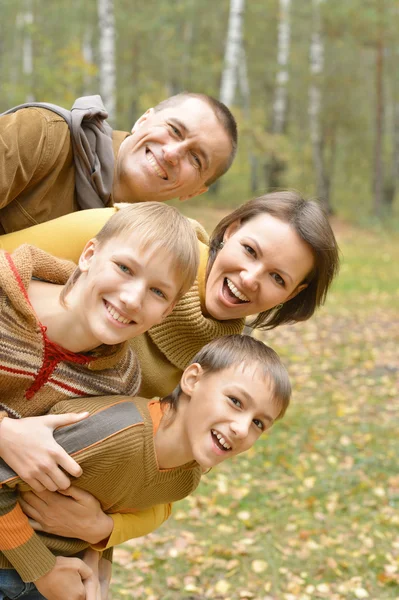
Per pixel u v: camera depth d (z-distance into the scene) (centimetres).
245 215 247
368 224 2509
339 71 2633
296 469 613
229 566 464
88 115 249
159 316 197
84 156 247
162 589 438
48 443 197
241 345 218
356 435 690
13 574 220
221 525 521
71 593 217
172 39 2606
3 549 208
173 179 271
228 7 2750
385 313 1195
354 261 1697
